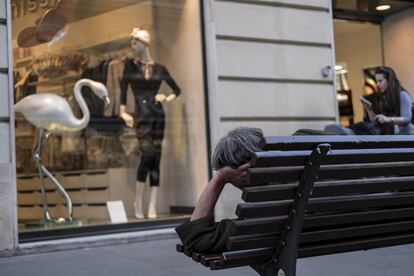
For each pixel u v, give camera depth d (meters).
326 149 3.04
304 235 3.25
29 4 7.16
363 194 3.43
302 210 3.13
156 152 8.36
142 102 8.34
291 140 3.00
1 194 6.35
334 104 8.83
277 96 8.34
